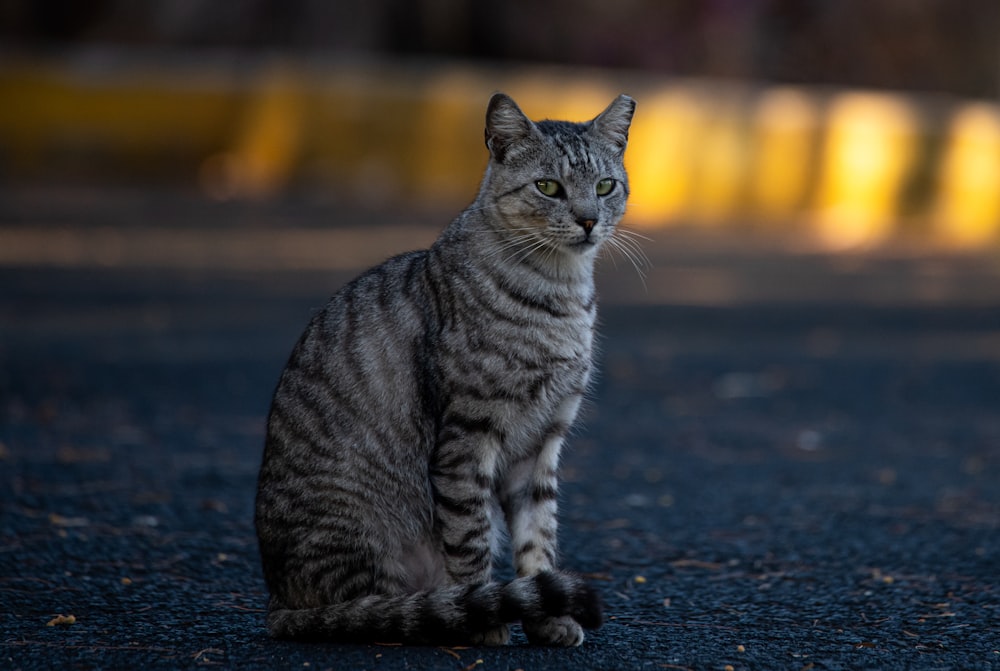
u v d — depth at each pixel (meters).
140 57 30.89
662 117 27.95
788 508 8.39
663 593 6.68
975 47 40.25
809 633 5.96
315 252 20.88
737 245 23.91
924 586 6.74
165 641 5.67
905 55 40.47
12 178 28.77
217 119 29.83
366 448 6.04
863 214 27.59
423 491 6.15
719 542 7.63
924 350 14.64
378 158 29.41
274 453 6.14
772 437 10.55
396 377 6.14
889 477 9.24
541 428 6.34
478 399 6.09
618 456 9.86
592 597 5.45
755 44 39.97
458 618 5.50
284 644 5.65
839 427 10.94
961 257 22.84
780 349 14.64
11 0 38.19
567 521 8.09
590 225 6.57
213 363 12.90
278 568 6.04
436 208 27.22
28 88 28.89
